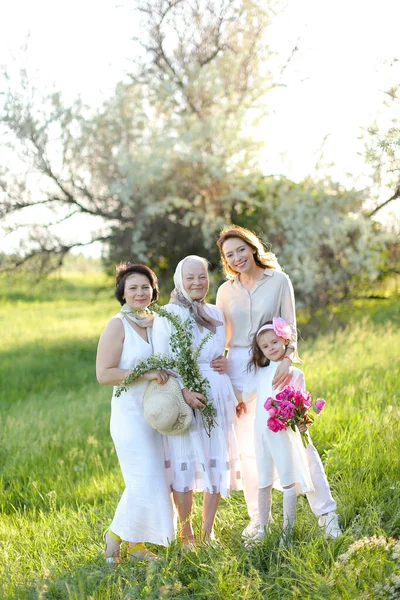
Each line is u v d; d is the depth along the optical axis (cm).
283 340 437
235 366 461
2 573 416
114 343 432
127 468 427
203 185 1449
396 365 865
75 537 484
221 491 428
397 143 677
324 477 428
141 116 1464
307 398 415
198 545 407
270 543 399
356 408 643
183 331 423
